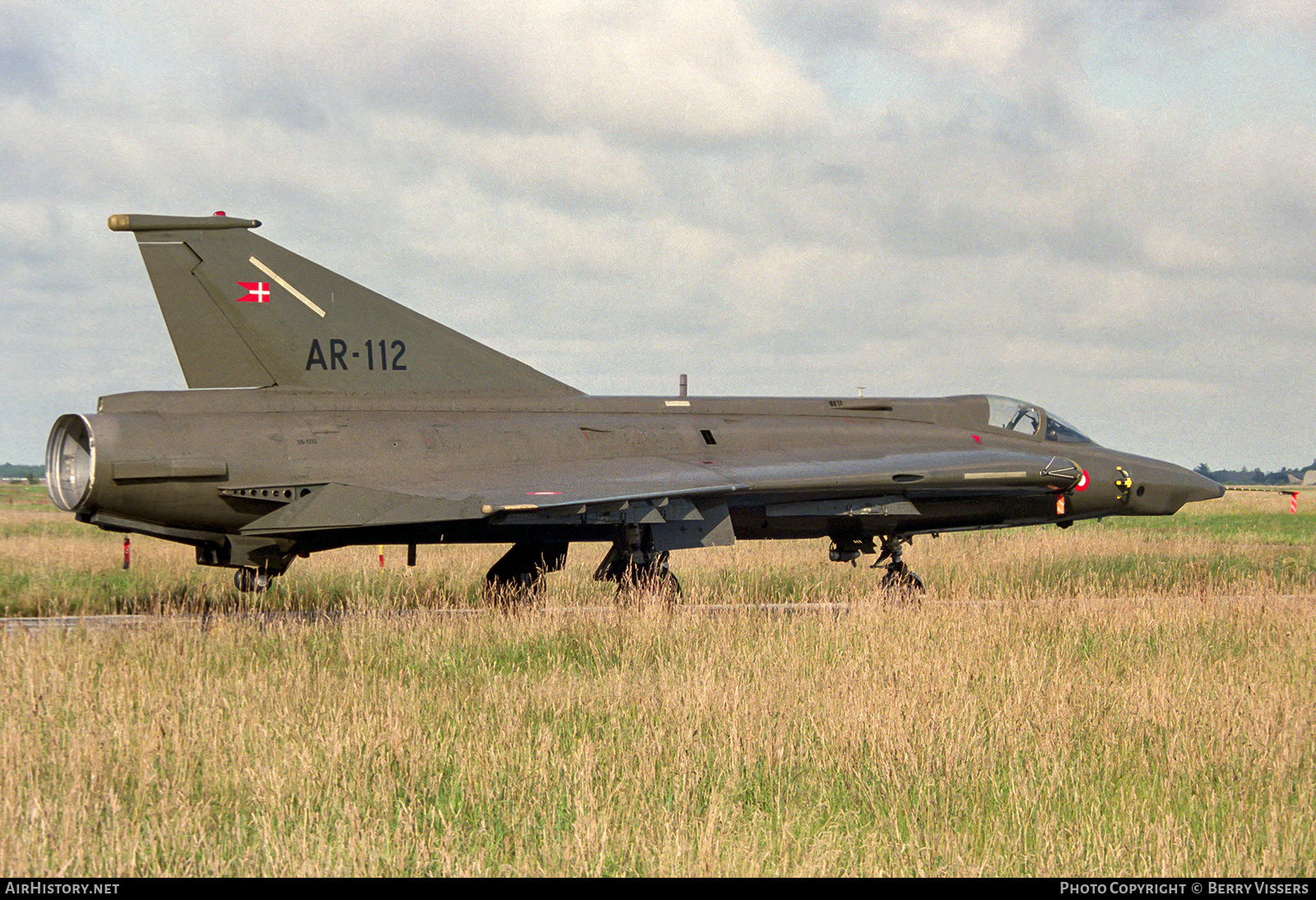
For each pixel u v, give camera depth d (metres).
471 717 29.91
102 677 32.47
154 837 20.53
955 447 63.62
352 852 19.55
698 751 26.25
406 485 47.41
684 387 64.56
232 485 46.31
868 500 57.66
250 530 44.09
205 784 23.97
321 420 49.34
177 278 49.03
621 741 27.30
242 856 20.08
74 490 46.28
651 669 37.06
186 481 45.75
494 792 23.72
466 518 43.69
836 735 27.45
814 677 34.25
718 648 39.03
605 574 55.22
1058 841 21.36
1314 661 38.94
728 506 55.72
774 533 59.28
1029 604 51.03
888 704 29.20
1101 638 44.22
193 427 46.53
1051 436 66.88
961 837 21.45
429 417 52.03
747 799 24.42
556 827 21.86
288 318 50.53
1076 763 26.44
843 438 61.56
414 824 21.69
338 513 44.31
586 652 41.00
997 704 31.02
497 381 55.69
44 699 29.14
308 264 51.12
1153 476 66.56
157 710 28.56
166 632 40.56
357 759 24.98
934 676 33.28
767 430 60.06
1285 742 26.73
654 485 48.62
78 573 67.69
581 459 53.66
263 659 37.28
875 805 23.53
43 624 48.19
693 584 66.25
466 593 61.03
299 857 19.75
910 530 61.75
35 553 82.00
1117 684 34.56
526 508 44.16
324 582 63.53
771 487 51.91
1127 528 135.38
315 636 41.28
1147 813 23.05
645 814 22.19
